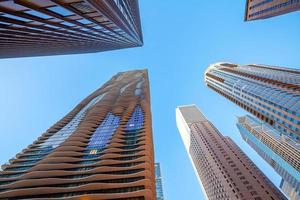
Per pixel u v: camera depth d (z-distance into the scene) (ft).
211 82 632.38
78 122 280.72
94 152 196.44
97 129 250.57
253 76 441.27
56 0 60.23
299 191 504.84
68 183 153.38
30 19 69.87
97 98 390.01
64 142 216.54
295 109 257.96
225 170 374.02
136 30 266.16
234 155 422.41
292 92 287.69
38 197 142.92
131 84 453.99
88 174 161.58
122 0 135.03
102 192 140.97
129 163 169.99
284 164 530.27
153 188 150.41
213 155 433.89
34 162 192.75
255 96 364.38
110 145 203.51
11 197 144.56
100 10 79.51
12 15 61.62
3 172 176.45
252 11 340.59
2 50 169.68
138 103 334.24
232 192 317.42
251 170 369.71
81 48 232.12
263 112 350.64
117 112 299.58
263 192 306.55
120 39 206.80
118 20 121.49
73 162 183.11
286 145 524.52
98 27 116.88
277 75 403.13
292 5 242.37
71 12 74.23
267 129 642.22
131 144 204.54
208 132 549.95
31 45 154.30
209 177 423.23
